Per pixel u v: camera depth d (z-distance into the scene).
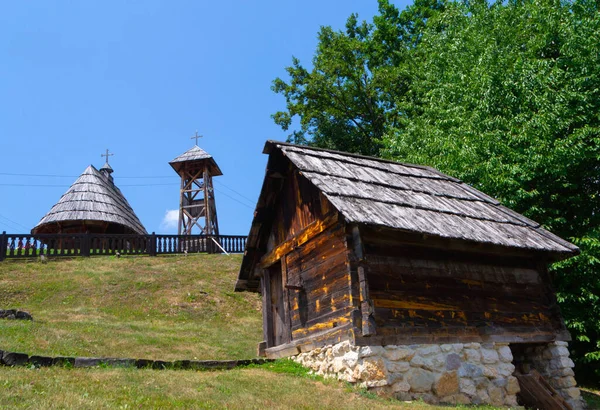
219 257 24.95
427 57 22.58
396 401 8.09
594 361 13.98
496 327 10.26
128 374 8.48
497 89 15.75
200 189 31.44
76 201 28.95
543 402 9.91
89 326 12.91
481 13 19.70
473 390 9.27
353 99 31.33
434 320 9.45
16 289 17.80
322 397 8.10
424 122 20.42
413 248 9.84
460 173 15.66
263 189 11.76
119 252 23.89
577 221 14.83
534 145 14.53
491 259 10.97
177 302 18.06
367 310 8.58
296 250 11.10
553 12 16.73
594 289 13.84
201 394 7.75
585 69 14.88
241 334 15.05
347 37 31.70
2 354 8.34
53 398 6.71
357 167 11.41
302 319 10.60
